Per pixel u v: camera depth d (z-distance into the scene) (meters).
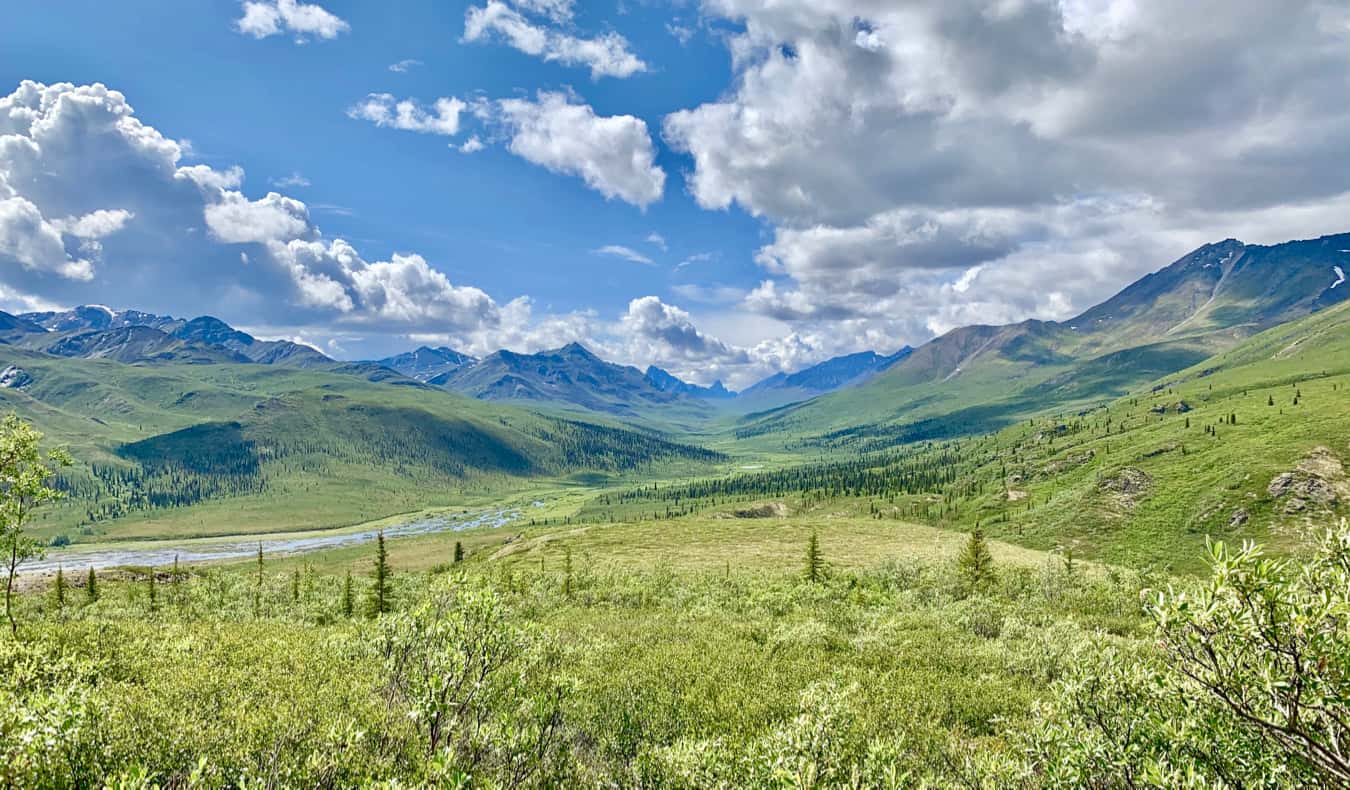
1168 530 153.25
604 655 19.77
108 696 10.19
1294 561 4.66
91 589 44.34
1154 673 6.39
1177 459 197.88
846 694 9.30
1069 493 194.38
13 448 21.25
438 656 9.05
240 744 8.77
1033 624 26.00
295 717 10.01
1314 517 136.50
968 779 8.54
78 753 7.20
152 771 7.75
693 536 113.12
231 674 13.02
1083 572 44.22
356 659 15.40
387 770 8.16
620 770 11.10
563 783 9.88
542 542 114.62
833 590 41.84
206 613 36.66
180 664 14.11
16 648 11.52
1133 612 29.39
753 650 21.69
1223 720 5.70
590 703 14.23
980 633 25.94
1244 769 5.65
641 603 42.66
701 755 9.22
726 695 15.55
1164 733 6.17
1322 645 4.42
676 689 16.42
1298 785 5.22
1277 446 171.25
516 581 52.38
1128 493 176.25
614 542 108.50
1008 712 14.38
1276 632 4.54
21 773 6.20
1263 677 4.64
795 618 29.75
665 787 9.68
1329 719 4.58
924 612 31.31
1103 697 7.06
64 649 13.11
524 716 9.87
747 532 117.50
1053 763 7.09
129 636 17.92
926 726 13.27
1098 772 6.65
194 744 8.62
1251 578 4.57
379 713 10.48
